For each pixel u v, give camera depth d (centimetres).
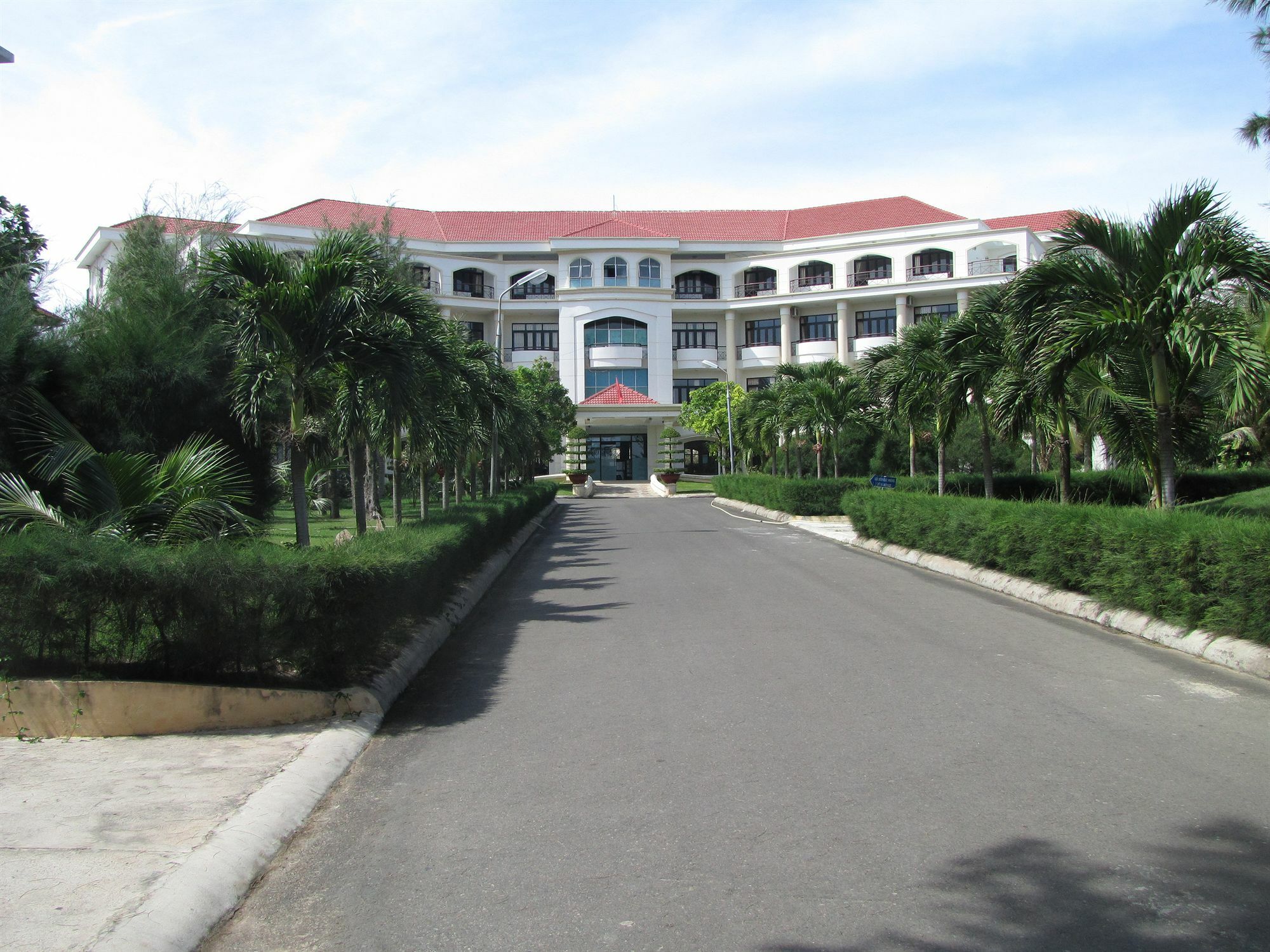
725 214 7212
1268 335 1202
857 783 522
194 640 700
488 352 2194
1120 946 344
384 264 1197
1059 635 944
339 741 622
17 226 1488
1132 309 1128
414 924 381
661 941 358
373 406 1362
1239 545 782
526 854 445
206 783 545
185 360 1312
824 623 1030
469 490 3366
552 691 764
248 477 1414
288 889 421
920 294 6144
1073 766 543
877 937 354
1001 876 402
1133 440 1485
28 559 682
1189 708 664
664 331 6512
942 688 733
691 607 1170
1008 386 1648
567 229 6881
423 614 979
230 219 1695
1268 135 1255
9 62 1030
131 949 346
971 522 1371
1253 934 350
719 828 466
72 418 1257
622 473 6581
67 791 532
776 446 3912
